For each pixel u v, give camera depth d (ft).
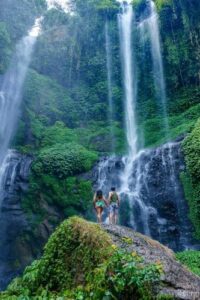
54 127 81.61
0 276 57.62
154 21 88.28
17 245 60.23
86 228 17.04
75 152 68.74
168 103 81.92
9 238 60.70
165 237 55.31
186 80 81.51
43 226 61.57
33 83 87.10
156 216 57.67
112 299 13.24
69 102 89.40
